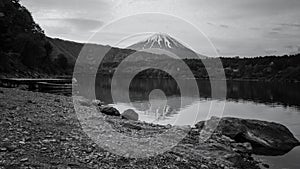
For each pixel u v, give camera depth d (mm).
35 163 8812
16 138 10891
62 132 12977
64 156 9898
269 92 84688
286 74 159500
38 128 12945
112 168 9633
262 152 19031
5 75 71000
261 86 113125
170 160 11602
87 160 9898
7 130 11773
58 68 125438
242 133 20969
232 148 17469
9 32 88562
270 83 135750
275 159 17375
